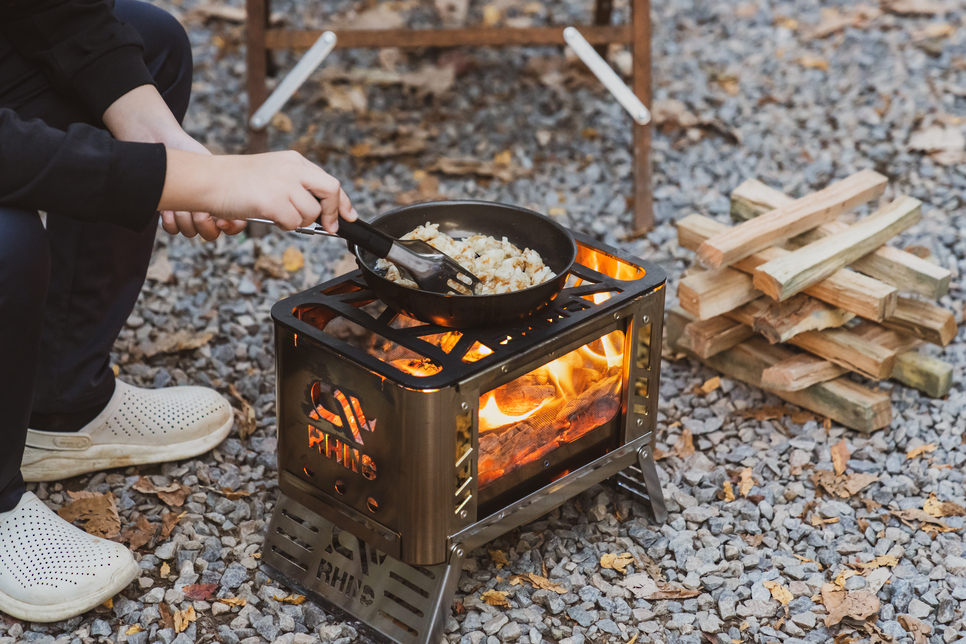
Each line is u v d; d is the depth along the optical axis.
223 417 1.78
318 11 3.35
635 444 1.57
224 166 1.24
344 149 2.71
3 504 1.41
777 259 1.79
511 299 1.29
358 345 1.97
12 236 1.21
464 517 1.34
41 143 1.17
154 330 2.07
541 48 3.19
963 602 1.50
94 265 1.54
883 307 1.77
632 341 1.47
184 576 1.52
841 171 2.63
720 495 1.72
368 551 1.42
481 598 1.49
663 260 2.35
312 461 1.42
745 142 2.75
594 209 2.52
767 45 3.19
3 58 1.46
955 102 2.89
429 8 3.39
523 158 2.69
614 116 2.87
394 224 1.51
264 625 1.44
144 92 1.50
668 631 1.45
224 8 3.30
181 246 2.36
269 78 3.03
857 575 1.54
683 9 3.38
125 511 1.64
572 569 1.55
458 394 1.25
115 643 1.41
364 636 1.43
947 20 3.29
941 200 2.50
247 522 1.63
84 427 1.65
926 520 1.65
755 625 1.46
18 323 1.25
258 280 2.28
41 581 1.39
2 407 1.29
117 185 1.20
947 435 1.83
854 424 1.83
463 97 2.96
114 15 1.51
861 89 2.96
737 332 1.94
